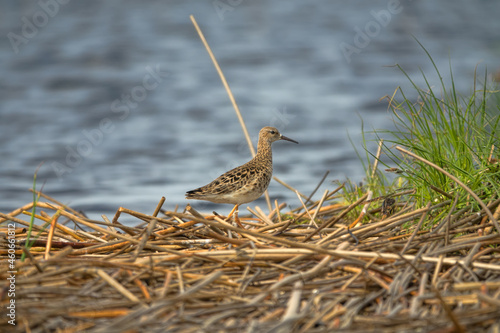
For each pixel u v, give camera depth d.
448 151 10.28
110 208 17.12
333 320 6.74
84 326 6.62
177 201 17.78
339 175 20.03
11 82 35.03
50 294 7.28
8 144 25.36
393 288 7.27
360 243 8.85
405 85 33.72
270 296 7.29
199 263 8.28
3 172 21.66
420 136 10.61
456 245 8.27
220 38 48.09
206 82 35.97
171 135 26.62
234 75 37.66
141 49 43.75
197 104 31.70
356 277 7.61
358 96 32.09
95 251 8.88
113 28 50.00
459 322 6.51
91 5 59.59
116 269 7.79
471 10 60.44
